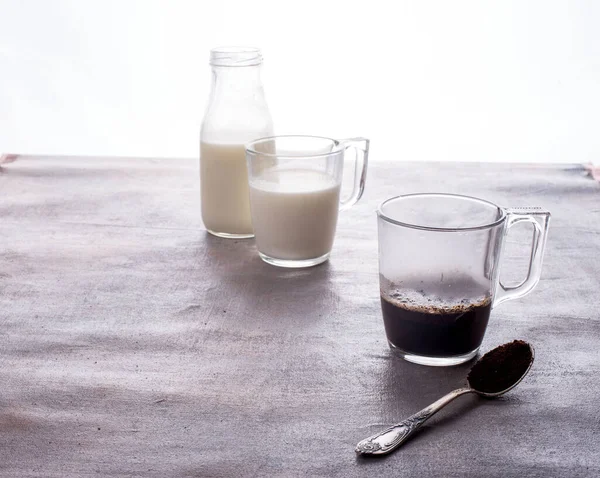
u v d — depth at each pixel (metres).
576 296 0.88
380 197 1.10
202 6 2.25
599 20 2.17
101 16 2.25
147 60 2.29
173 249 0.98
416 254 0.76
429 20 2.24
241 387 0.75
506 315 0.85
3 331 0.82
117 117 2.35
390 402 0.74
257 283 0.91
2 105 2.31
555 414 0.73
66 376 0.77
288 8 2.26
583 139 2.30
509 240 1.00
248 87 0.99
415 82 2.31
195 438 0.70
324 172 0.93
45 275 0.92
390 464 0.68
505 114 2.31
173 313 0.85
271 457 0.69
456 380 0.76
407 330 0.77
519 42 2.23
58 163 1.23
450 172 1.19
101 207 1.08
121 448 0.70
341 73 2.32
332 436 0.71
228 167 0.98
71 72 2.30
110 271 0.93
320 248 0.94
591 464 0.68
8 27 2.24
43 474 0.68
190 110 2.35
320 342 0.81
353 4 2.25
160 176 1.19
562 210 1.06
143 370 0.77
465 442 0.70
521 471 0.68
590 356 0.79
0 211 1.07
